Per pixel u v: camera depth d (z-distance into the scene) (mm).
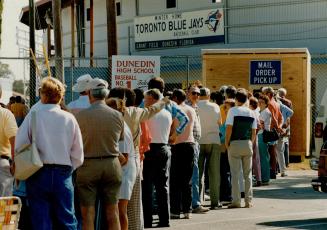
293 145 27062
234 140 15695
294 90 26734
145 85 20609
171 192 14367
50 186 8953
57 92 9141
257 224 13508
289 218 14312
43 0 45938
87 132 9703
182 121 13578
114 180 9883
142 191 13211
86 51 45406
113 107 11023
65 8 46031
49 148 8977
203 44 37844
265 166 20391
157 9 40156
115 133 9875
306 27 35188
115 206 9945
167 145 13203
